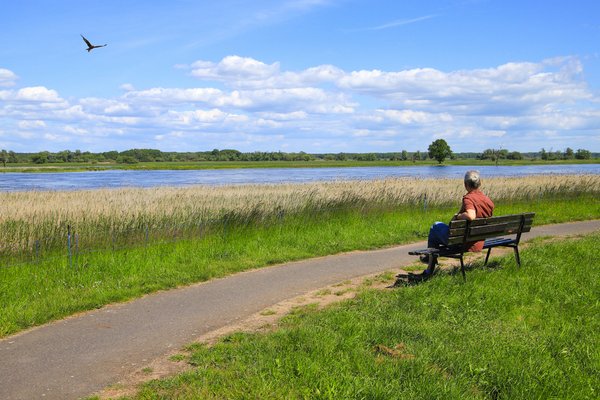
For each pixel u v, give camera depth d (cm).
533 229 1750
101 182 6869
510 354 593
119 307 851
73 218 1391
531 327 700
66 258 1158
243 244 1378
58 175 10438
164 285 975
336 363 559
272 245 1378
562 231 1691
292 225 1628
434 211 2122
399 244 1475
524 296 817
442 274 953
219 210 1594
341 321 701
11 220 1312
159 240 1361
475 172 966
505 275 943
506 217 970
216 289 957
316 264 1180
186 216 1517
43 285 981
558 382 531
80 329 739
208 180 7256
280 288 956
